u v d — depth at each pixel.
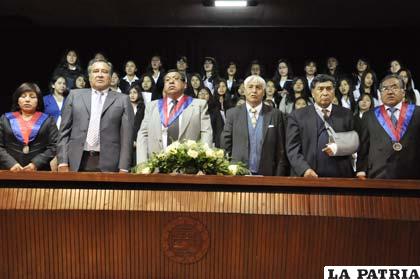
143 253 2.65
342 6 8.22
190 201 2.60
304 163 3.67
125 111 4.04
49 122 4.08
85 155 3.95
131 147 4.00
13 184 2.65
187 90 7.04
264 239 2.62
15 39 8.61
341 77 7.44
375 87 7.31
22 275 2.68
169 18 8.76
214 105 6.52
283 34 8.98
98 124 3.97
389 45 8.83
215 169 3.19
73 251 2.66
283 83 7.72
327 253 2.62
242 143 4.14
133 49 8.96
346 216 2.56
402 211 2.55
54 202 2.62
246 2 8.17
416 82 8.73
